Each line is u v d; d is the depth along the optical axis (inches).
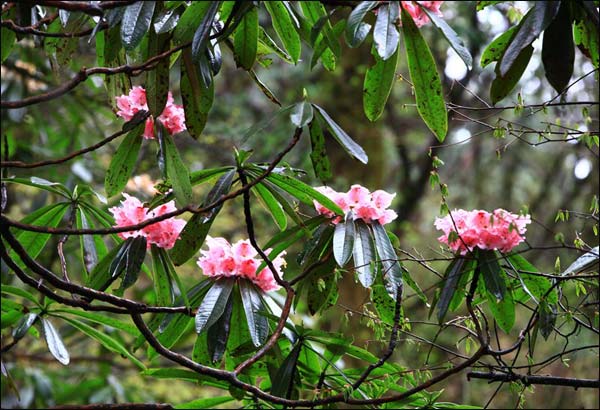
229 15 93.2
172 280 99.1
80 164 170.1
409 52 93.3
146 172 182.2
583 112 100.2
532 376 98.7
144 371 103.7
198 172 96.9
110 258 98.3
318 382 102.3
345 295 180.2
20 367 175.2
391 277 96.1
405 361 167.2
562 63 89.7
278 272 100.7
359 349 101.0
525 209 97.1
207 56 95.2
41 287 91.9
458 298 99.7
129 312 93.4
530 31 86.9
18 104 87.1
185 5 94.9
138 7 90.9
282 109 91.6
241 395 102.4
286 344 103.5
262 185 97.8
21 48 160.4
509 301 99.7
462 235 97.0
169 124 96.9
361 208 96.3
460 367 95.8
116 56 97.5
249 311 97.5
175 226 98.1
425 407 101.5
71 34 93.0
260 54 103.0
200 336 101.4
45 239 102.8
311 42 89.4
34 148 166.2
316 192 94.3
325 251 98.0
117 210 98.3
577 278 97.6
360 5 89.3
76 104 169.3
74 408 92.0
